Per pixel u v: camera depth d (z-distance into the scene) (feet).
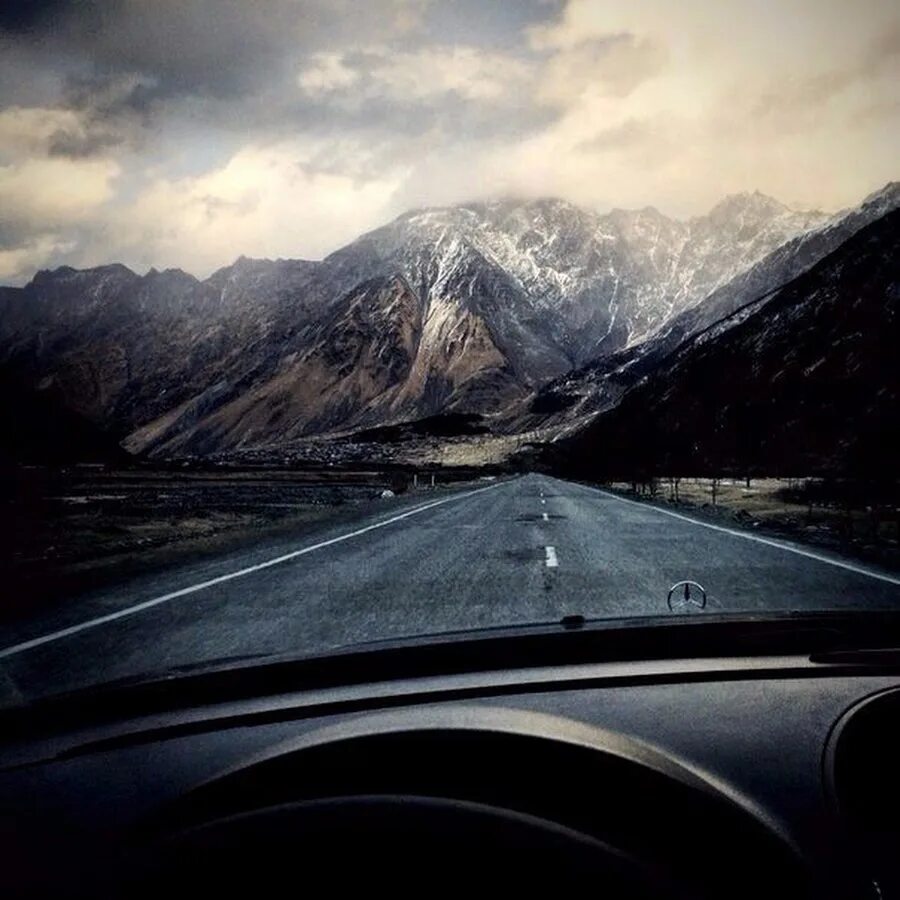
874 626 7.44
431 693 5.81
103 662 17.04
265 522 64.28
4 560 36.37
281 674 6.53
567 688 5.93
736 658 6.77
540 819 3.93
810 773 4.21
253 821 3.96
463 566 31.73
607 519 59.21
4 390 314.76
